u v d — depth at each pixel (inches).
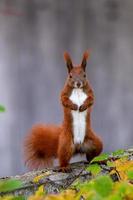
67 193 112.6
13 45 773.3
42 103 767.7
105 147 749.9
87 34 796.6
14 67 769.6
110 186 99.1
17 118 748.6
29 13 781.9
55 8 790.5
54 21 790.5
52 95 774.5
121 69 787.4
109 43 795.4
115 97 773.3
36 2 784.3
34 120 757.9
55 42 788.6
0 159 707.4
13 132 738.2
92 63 784.3
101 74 782.5
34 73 775.1
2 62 765.3
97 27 796.6
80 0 795.4
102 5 797.9
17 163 710.5
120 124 762.2
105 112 764.6
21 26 778.2
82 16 797.9
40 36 783.7
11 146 724.7
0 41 769.6
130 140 759.7
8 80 763.4
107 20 796.6
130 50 793.6
